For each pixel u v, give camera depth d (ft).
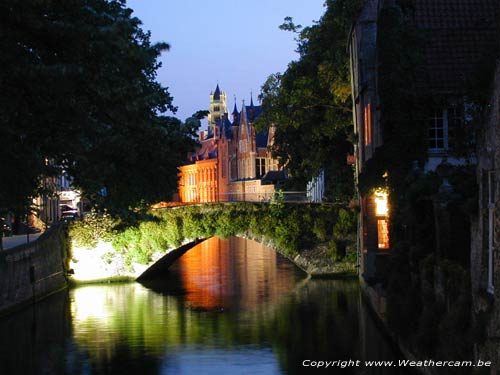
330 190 151.94
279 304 108.68
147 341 84.53
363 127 110.01
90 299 118.62
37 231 171.42
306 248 135.13
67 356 77.05
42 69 55.06
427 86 82.28
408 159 82.58
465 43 84.89
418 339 53.26
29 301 111.55
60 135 62.34
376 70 96.89
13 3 55.42
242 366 71.41
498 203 37.42
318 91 134.82
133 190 73.41
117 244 139.03
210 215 137.39
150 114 76.33
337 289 121.60
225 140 462.19
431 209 62.34
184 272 157.17
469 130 70.44
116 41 61.46
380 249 103.19
